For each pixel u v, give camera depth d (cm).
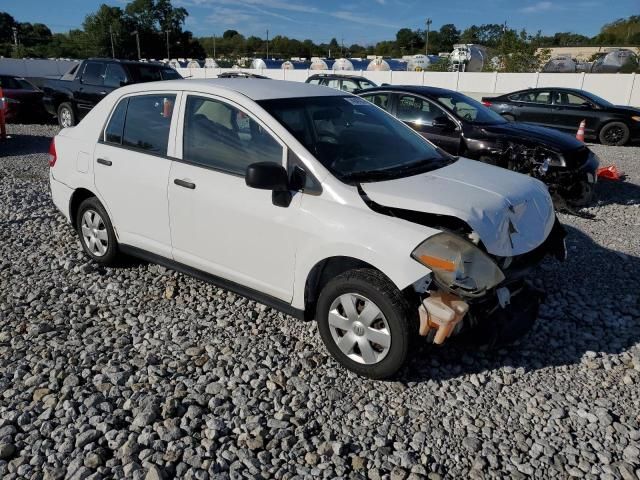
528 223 357
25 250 554
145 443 285
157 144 432
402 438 295
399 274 308
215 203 386
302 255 347
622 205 792
